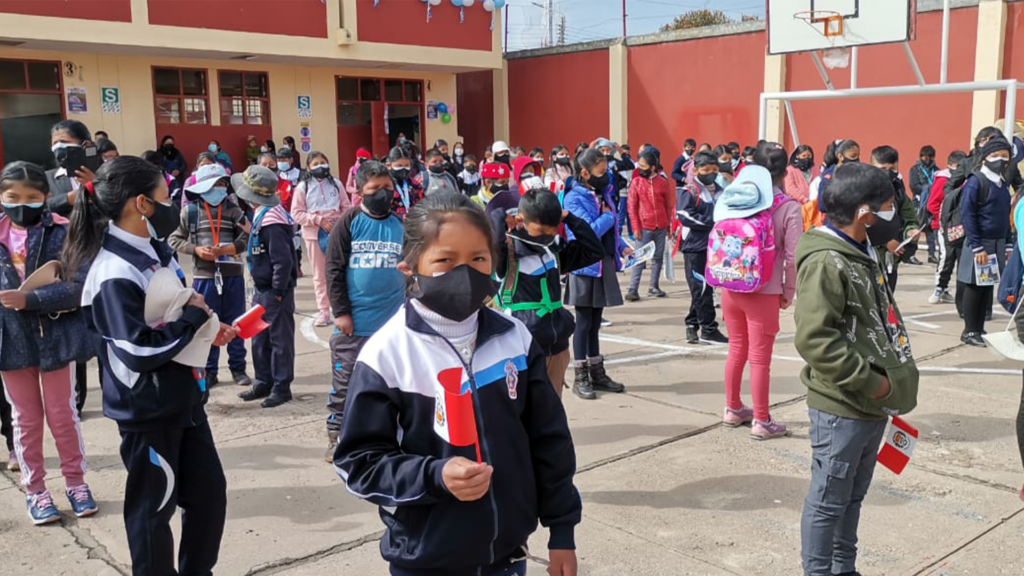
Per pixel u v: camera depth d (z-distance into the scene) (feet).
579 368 20.27
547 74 69.97
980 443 16.84
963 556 12.24
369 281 15.19
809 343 10.03
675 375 22.38
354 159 64.28
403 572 6.83
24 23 45.29
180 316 9.55
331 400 15.89
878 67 52.31
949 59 49.52
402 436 6.73
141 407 9.44
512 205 15.61
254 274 19.53
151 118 54.80
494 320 7.06
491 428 6.75
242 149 58.75
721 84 59.82
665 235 34.09
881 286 10.42
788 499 14.34
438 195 6.82
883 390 9.97
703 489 14.79
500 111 72.28
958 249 30.37
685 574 11.87
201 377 10.03
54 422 13.67
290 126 60.70
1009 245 25.58
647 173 33.50
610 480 15.24
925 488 14.70
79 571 12.12
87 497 14.02
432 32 60.54
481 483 6.12
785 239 16.47
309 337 27.27
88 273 9.69
